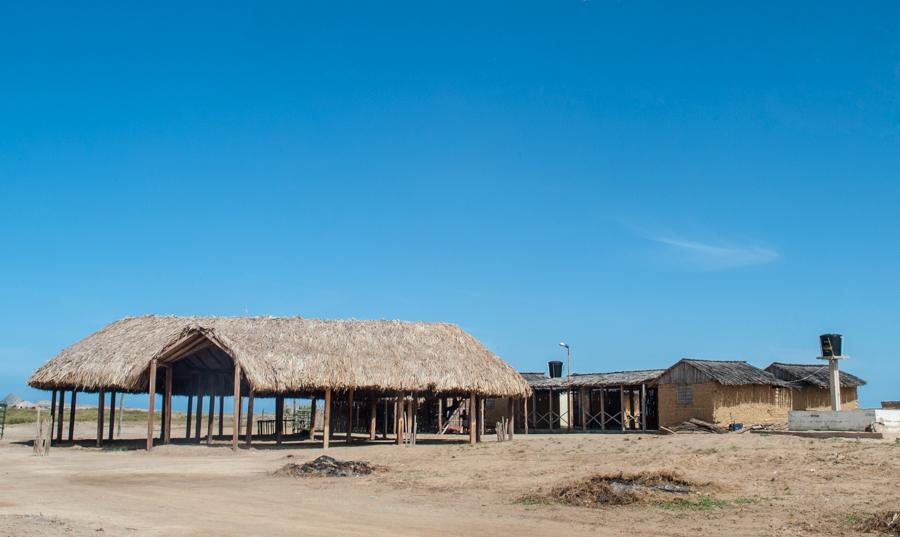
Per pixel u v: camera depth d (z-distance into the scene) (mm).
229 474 23281
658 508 15742
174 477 22547
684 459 22547
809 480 18328
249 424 31656
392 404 48250
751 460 21688
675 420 43562
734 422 41844
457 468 23953
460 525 14344
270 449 32250
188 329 31594
